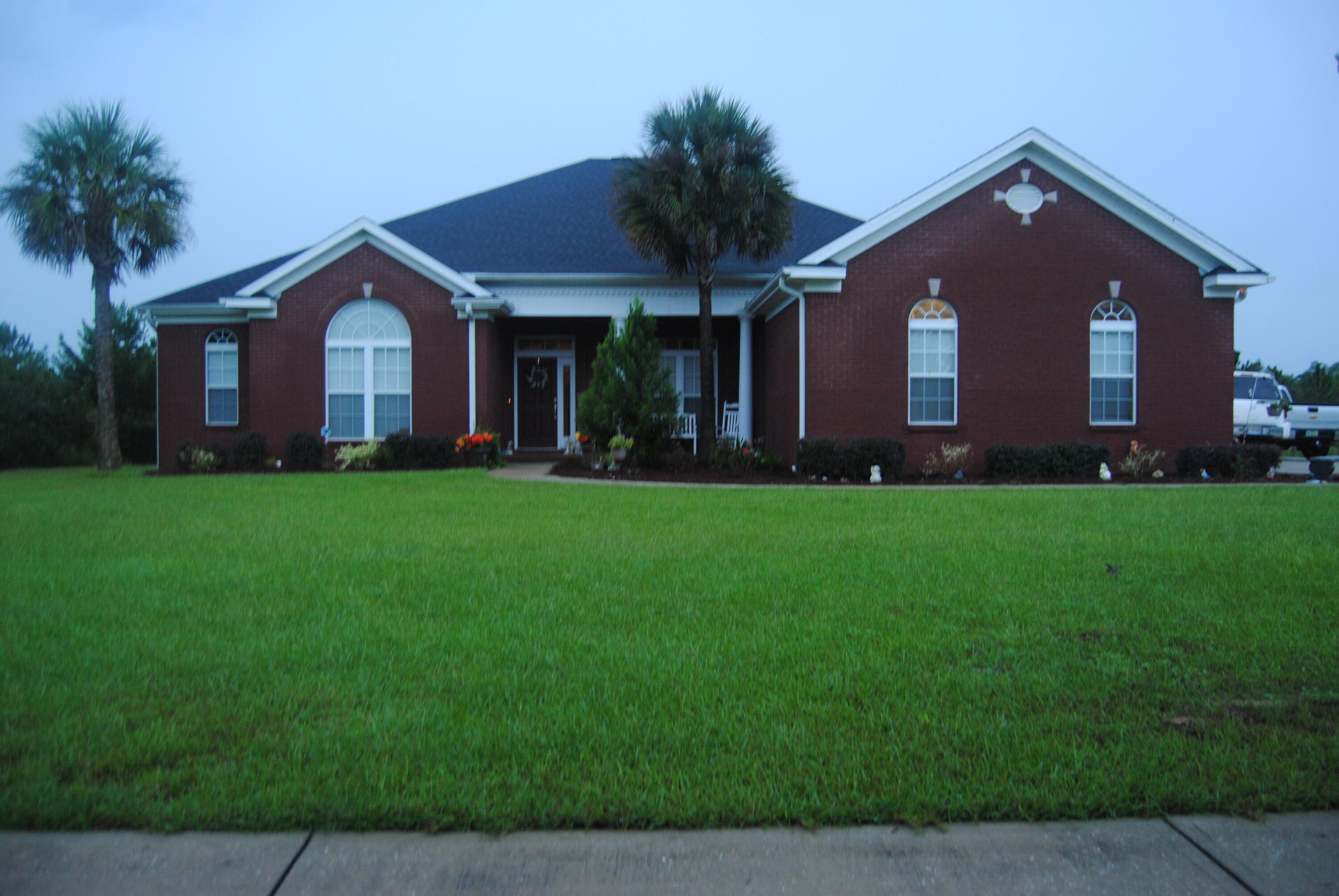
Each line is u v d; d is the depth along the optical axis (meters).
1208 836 3.25
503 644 5.27
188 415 21.53
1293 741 3.87
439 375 19.98
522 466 20.23
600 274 20.88
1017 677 4.70
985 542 8.62
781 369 19.61
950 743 3.87
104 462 21.47
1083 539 8.74
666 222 18.27
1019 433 17.56
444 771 3.55
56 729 3.96
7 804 3.29
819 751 3.77
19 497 13.18
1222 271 17.39
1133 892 2.95
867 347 17.44
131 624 5.73
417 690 4.49
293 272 19.92
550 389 23.66
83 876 2.98
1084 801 3.39
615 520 10.28
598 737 3.89
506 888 2.95
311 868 3.04
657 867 3.07
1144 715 4.20
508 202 24.56
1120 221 17.64
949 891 2.96
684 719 4.11
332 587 6.77
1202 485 15.18
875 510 11.09
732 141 18.20
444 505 11.74
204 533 9.41
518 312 21.12
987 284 17.50
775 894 2.94
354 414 20.09
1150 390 17.70
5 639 5.35
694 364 23.81
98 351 21.41
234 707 4.25
